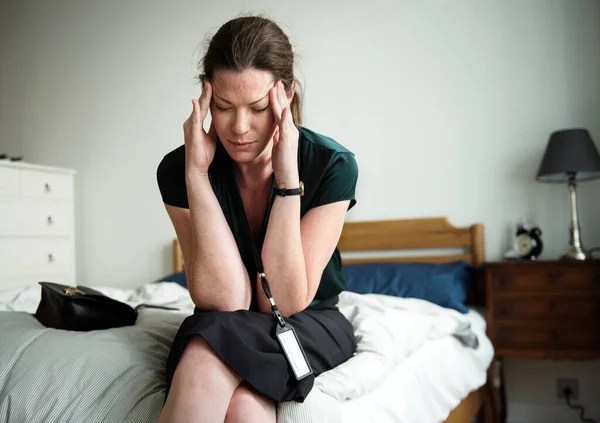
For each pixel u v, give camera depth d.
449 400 1.60
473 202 2.73
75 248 3.54
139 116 3.41
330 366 1.15
